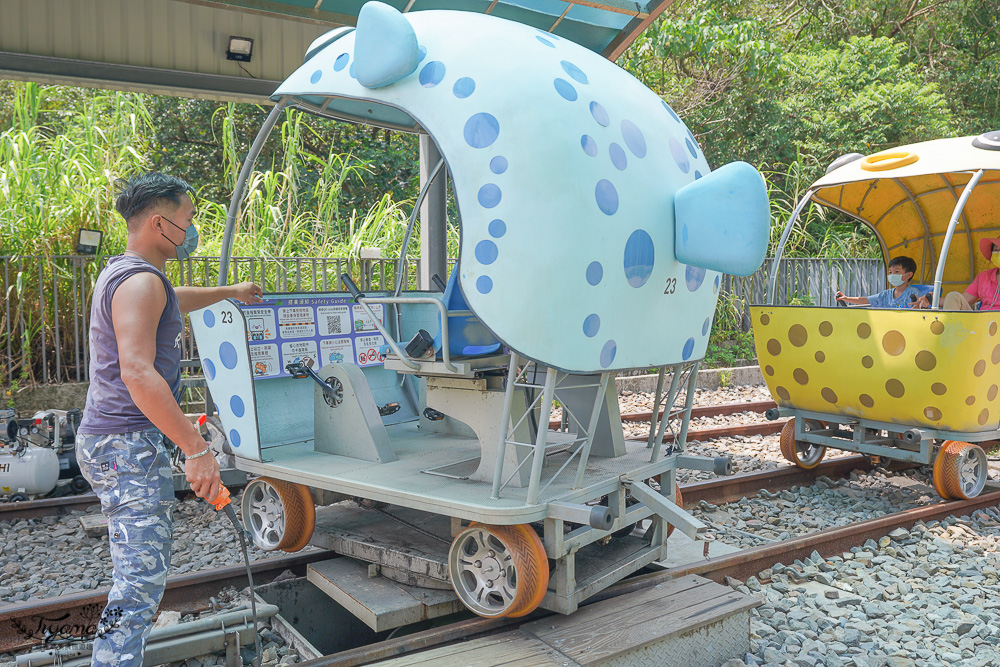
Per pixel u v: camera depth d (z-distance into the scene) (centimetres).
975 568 475
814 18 2125
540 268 300
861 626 391
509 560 334
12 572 451
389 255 1062
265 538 432
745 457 761
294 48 889
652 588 382
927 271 828
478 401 364
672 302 364
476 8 556
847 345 604
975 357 547
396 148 1678
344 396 421
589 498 355
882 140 1727
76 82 809
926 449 598
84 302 870
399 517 443
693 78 1642
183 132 1738
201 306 373
